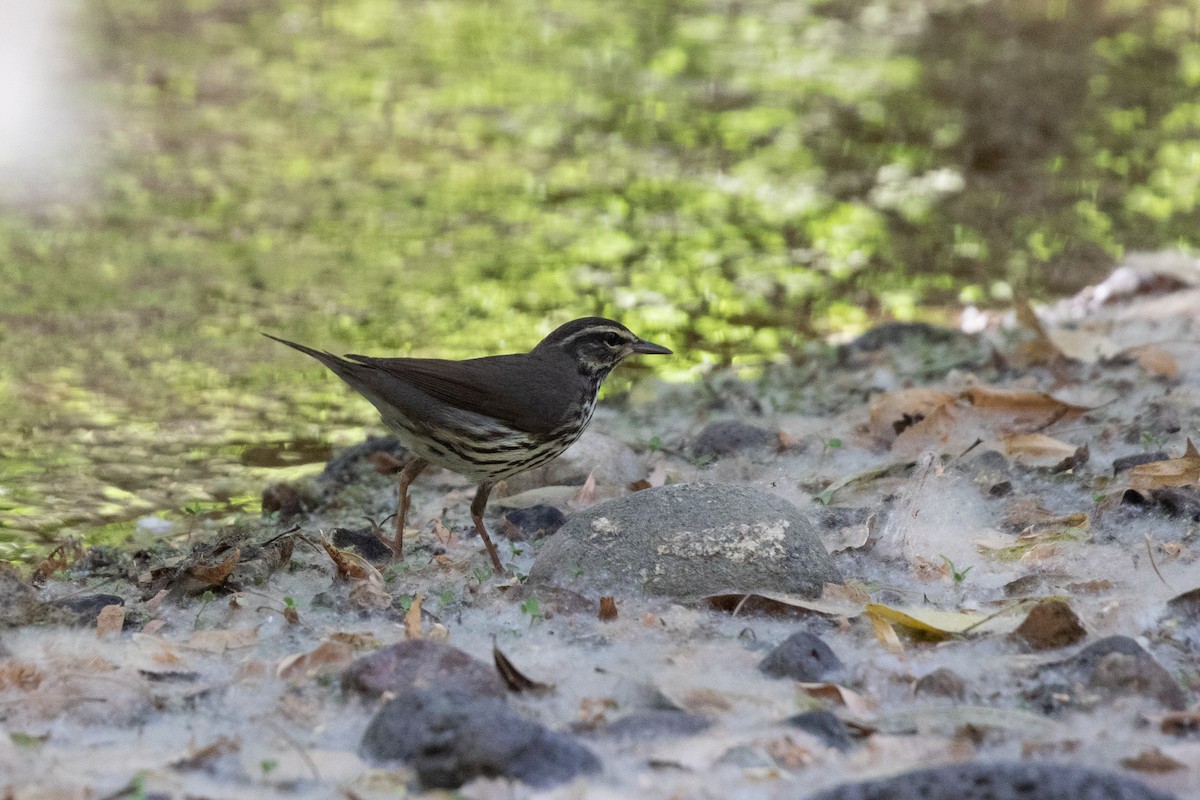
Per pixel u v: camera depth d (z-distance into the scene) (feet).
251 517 39.06
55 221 68.08
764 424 44.86
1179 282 55.88
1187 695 24.12
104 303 57.47
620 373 52.03
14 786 21.01
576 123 87.81
